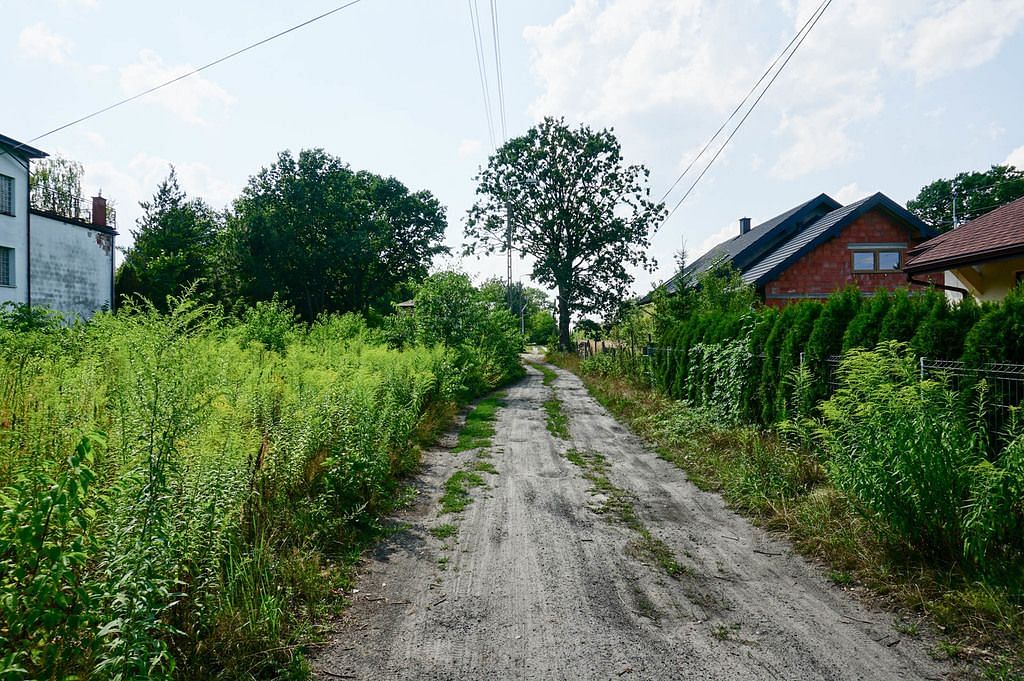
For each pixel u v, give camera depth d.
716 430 9.35
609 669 3.20
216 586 3.41
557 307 42.88
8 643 2.35
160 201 49.81
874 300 7.41
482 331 21.16
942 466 4.25
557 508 6.25
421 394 10.72
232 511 3.75
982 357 5.51
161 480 3.06
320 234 44.22
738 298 17.00
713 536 5.38
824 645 3.44
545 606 3.97
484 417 13.08
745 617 3.80
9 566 2.29
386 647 3.43
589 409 14.77
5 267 20.81
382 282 50.28
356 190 46.19
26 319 8.55
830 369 7.89
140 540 2.73
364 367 8.73
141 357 4.09
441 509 6.21
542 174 39.38
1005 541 4.25
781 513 5.66
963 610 3.72
